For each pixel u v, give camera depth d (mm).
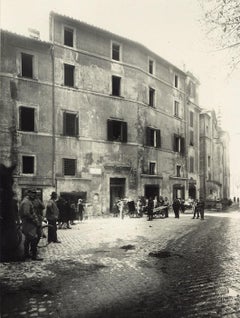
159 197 32969
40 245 13469
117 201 29719
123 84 32844
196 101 46906
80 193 28969
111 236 16250
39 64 27766
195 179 45125
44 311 6262
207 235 16797
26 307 6469
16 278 8422
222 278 8516
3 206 10328
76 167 29062
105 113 31234
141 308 6430
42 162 27156
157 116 36750
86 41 30562
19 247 10656
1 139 25547
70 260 10570
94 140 30266
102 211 30188
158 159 36375
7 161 25641
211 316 6031
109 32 31547
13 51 26500
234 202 70188
